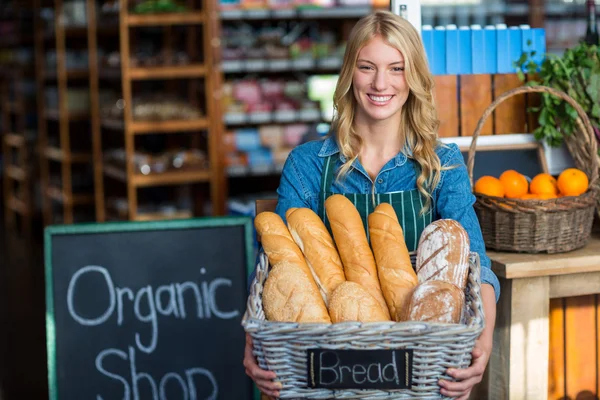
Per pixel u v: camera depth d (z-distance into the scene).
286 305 1.56
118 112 5.26
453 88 2.75
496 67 2.78
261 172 5.27
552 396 2.53
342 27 5.75
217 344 2.50
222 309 2.51
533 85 2.46
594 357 2.54
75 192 6.66
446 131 2.76
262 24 5.73
